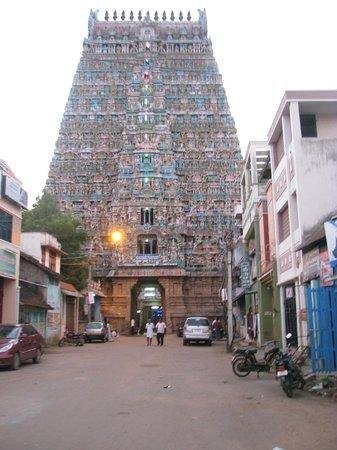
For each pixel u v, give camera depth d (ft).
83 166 245.45
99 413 35.50
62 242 183.32
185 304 226.58
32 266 114.62
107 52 263.29
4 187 91.66
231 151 247.50
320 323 49.75
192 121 252.42
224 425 31.65
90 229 236.02
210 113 253.03
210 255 232.53
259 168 117.80
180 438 28.27
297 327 74.84
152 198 231.71
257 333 112.47
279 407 37.65
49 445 26.78
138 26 269.23
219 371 63.87
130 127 243.81
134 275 220.64
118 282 222.48
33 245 132.67
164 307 225.76
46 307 116.98
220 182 242.99
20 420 33.12
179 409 37.17
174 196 233.55
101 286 226.17
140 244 229.86
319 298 50.26
